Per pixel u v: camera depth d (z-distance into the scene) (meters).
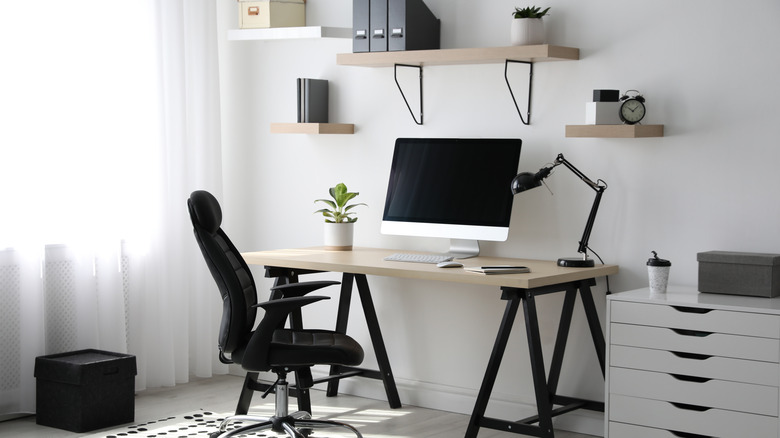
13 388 4.11
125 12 4.39
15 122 4.01
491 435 3.84
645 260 3.71
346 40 4.51
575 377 3.93
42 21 4.08
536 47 3.63
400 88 4.32
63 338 4.27
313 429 3.93
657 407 3.21
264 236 4.89
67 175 4.21
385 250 4.33
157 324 4.59
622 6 3.71
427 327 4.32
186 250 4.70
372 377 4.34
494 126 4.07
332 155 4.60
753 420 3.01
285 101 4.76
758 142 3.44
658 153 3.66
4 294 4.06
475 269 3.54
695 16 3.55
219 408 4.27
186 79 4.70
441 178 4.08
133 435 3.82
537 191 3.97
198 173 4.75
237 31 4.50
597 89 3.66
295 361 3.29
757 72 3.43
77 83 4.21
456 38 4.14
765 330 2.97
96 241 4.31
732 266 3.26
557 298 3.95
